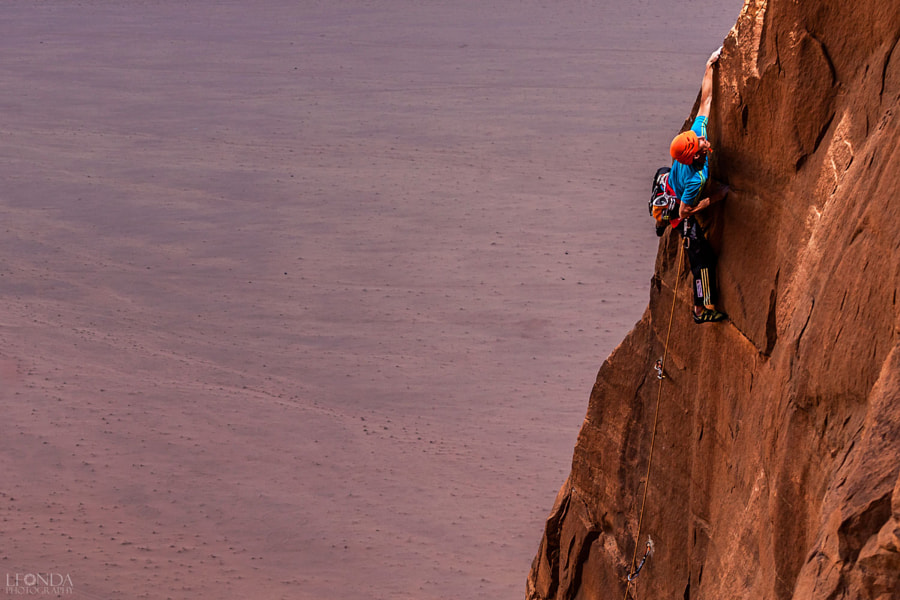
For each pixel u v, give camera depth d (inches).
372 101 3262.8
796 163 251.3
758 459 261.7
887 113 214.8
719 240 290.5
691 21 4237.2
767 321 265.6
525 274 2007.9
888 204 197.3
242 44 4042.8
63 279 2003.0
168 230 2256.4
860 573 164.9
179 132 2979.8
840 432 206.7
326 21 4394.7
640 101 3206.2
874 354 195.6
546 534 466.9
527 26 4215.1
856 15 231.9
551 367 1658.5
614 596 399.2
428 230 2242.9
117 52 3905.0
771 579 235.3
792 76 247.3
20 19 4365.2
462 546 1200.8
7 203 2397.9
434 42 4008.4
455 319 1830.7
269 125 3036.4
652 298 357.1
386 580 1138.7
